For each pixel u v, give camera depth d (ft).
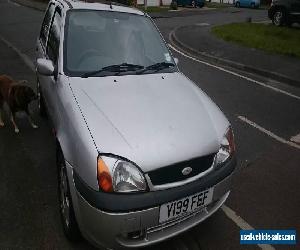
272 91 27.43
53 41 14.34
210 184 9.74
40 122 19.03
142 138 9.40
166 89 12.01
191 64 34.58
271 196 13.70
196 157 9.52
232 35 48.26
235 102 24.30
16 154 15.70
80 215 9.39
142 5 97.30
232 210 12.74
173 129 9.92
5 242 10.65
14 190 13.14
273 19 58.80
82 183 9.09
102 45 13.23
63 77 12.01
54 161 15.29
